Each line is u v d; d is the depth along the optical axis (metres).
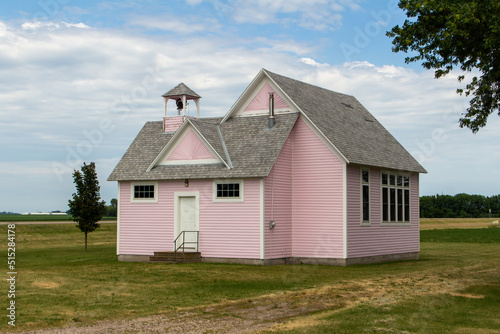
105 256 33.69
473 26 17.77
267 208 27.06
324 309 15.08
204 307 15.38
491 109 19.41
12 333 12.38
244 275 22.50
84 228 39.06
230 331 12.49
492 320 13.61
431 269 25.30
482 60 18.33
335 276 22.39
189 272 23.34
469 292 17.83
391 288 18.84
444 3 18.42
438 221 94.44
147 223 30.05
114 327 12.97
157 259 28.34
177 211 29.22
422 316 14.02
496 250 39.50
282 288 18.91
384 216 30.94
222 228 27.89
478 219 100.62
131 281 20.52
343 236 27.19
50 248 42.28
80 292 17.81
